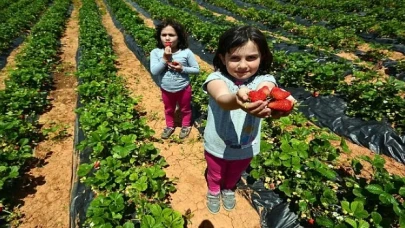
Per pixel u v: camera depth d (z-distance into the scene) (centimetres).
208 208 337
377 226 253
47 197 381
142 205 303
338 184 354
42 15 1742
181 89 410
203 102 552
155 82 737
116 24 1445
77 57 932
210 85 198
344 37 895
